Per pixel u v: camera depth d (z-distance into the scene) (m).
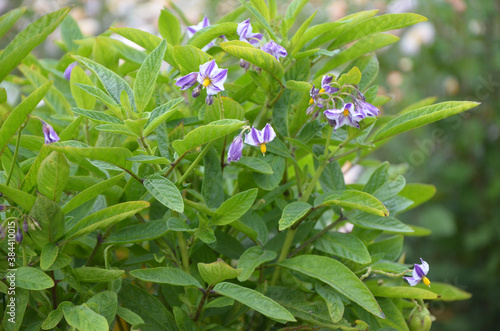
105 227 0.54
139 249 0.61
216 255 0.63
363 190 0.61
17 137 0.53
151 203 0.60
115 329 0.61
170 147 0.59
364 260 0.57
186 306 0.57
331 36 0.62
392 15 0.60
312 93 0.55
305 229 0.59
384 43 0.62
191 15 1.79
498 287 1.84
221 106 0.55
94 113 0.54
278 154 0.60
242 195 0.54
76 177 0.55
